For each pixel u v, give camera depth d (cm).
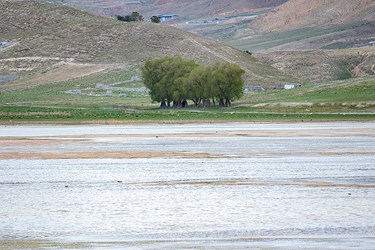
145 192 11288
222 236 8469
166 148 17600
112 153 16500
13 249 7944
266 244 8069
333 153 16262
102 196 10969
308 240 8231
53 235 8575
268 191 11275
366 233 8544
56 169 13912
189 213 9738
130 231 8769
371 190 11262
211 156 15838
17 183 12219
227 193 11131
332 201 10425
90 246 8050
